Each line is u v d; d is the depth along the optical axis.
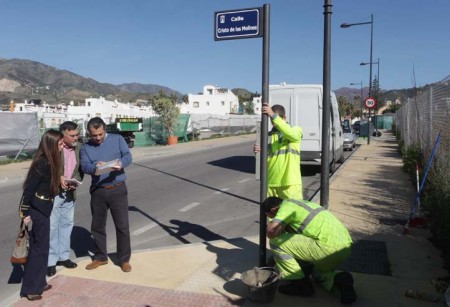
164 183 13.09
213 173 15.31
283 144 5.76
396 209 8.54
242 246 6.39
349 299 4.40
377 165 16.17
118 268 5.54
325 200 7.11
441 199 6.36
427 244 6.36
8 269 5.93
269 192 5.85
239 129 44.50
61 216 5.45
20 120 18.97
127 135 27.81
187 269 5.48
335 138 14.82
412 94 15.27
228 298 4.64
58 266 5.59
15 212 9.37
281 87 13.58
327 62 7.05
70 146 5.48
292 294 4.64
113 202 5.37
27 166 17.08
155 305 4.50
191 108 103.38
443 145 8.30
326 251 4.45
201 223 8.29
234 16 4.92
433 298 4.50
